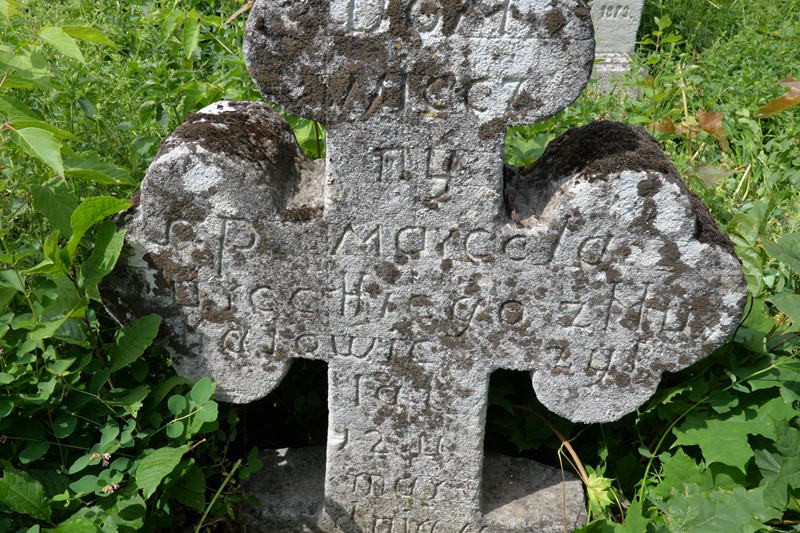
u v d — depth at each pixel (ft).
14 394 7.48
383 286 7.88
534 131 12.26
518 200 7.77
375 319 8.05
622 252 7.60
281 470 9.21
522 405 9.69
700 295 7.79
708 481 8.70
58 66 9.82
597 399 8.46
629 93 18.11
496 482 9.16
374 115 7.07
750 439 8.91
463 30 6.72
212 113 7.87
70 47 7.61
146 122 10.52
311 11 6.69
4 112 7.57
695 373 9.14
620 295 7.83
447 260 7.72
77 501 7.63
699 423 8.81
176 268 7.89
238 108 8.04
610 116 14.67
